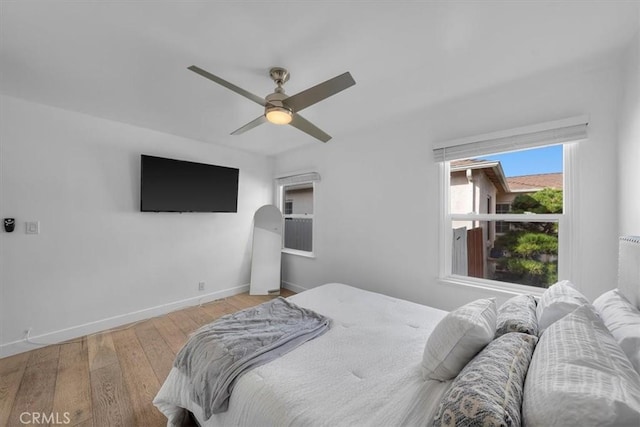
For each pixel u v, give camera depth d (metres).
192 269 3.47
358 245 3.21
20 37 1.49
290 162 4.14
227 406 1.15
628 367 0.73
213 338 1.44
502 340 1.04
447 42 1.54
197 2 1.25
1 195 2.22
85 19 1.35
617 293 1.24
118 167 2.84
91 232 2.68
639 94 1.41
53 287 2.47
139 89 2.11
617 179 1.67
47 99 2.29
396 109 2.48
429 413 0.92
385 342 1.47
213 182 3.53
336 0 1.24
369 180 3.09
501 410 0.67
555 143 1.89
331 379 1.14
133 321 2.96
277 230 4.13
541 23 1.39
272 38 1.50
